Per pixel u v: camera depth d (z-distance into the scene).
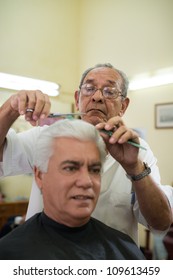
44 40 3.29
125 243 0.99
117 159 0.91
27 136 1.17
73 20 3.57
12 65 3.02
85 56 3.56
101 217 1.12
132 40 3.07
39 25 3.24
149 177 0.95
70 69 3.52
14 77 2.94
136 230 1.20
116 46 3.22
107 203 1.13
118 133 0.85
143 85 2.96
